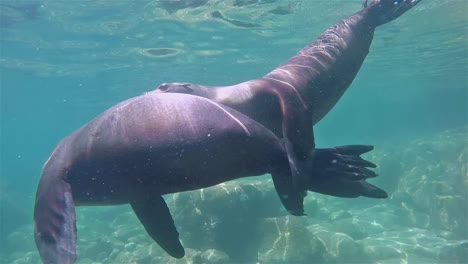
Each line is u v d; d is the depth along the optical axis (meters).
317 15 18.45
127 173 3.29
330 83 5.60
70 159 3.36
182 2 16.69
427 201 16.12
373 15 6.63
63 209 3.05
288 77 5.10
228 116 3.45
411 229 14.34
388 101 74.94
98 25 19.12
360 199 19.38
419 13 18.39
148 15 18.06
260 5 17.11
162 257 10.54
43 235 2.89
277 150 3.53
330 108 5.82
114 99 42.50
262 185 12.03
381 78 39.62
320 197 20.03
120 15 17.94
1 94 38.34
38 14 17.62
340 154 3.93
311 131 4.16
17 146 173.38
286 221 11.19
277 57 26.69
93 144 3.29
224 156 3.33
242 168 3.50
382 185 19.52
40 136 111.88
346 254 11.05
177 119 3.27
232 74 31.98
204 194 11.48
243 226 11.28
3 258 15.48
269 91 4.80
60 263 2.66
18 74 29.23
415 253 11.57
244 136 3.39
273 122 4.83
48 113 54.81
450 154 21.22
